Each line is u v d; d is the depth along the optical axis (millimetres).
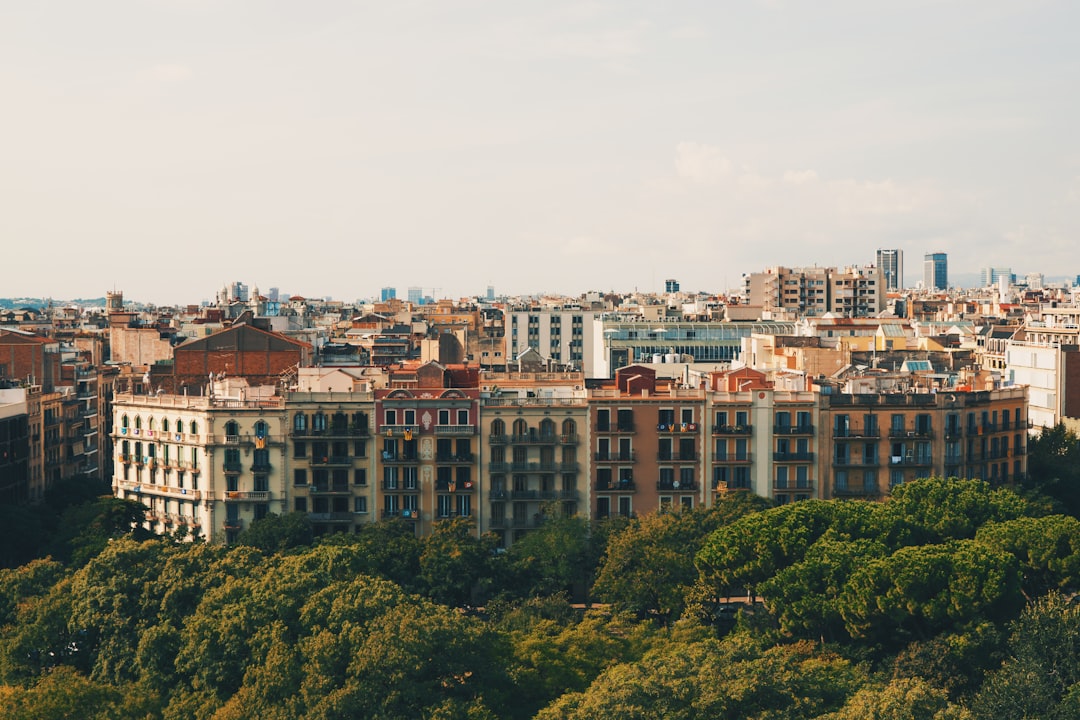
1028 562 179625
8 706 143000
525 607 188750
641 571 195125
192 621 159750
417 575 199625
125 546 178375
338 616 153500
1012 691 142375
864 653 166500
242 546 186500
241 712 144500
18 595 179625
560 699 140875
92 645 169375
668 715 132375
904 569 165750
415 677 145000
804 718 134500
